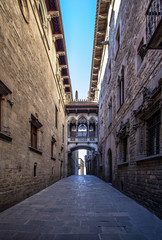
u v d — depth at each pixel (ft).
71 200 24.45
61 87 71.00
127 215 17.08
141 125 23.31
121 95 36.35
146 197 19.90
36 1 33.09
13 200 20.97
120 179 34.35
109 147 50.52
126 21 31.65
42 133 36.78
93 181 58.44
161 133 17.69
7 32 20.04
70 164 101.04
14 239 11.52
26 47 26.96
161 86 16.01
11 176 20.54
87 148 93.40
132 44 27.68
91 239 11.59
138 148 23.35
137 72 24.84
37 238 11.69
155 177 17.51
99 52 69.46
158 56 17.47
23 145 24.89
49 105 45.47
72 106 84.99
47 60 43.57
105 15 54.44
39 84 34.94
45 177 39.22
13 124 21.44
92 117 85.97
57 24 49.47
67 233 12.55
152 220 15.58
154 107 18.93
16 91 22.58
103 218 16.08
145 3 21.18
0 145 17.89
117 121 39.11
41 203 22.33
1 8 18.66
